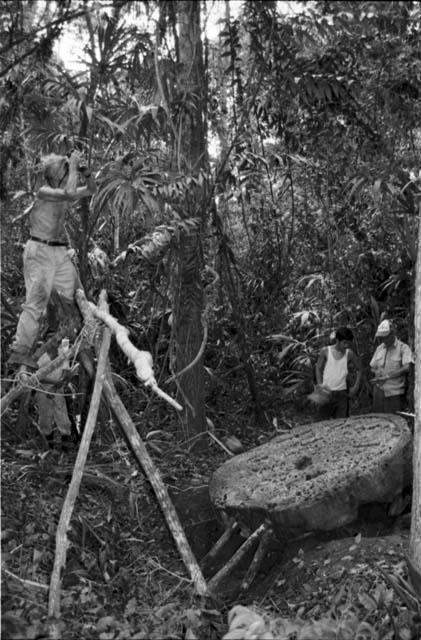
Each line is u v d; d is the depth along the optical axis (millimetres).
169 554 5637
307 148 8531
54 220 5473
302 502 5359
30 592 4453
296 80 7531
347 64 7445
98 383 4801
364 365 9211
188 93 6977
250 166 8039
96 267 7363
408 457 5609
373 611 4434
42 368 5258
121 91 7180
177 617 4367
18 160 7074
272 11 6238
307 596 4879
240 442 7840
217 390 9258
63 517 4496
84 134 6684
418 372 4824
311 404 9328
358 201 8773
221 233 7992
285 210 10523
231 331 9516
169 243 7152
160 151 7688
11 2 5684
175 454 7352
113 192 6523
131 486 6215
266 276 9805
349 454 5793
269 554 5543
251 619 3965
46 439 6672
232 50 7375
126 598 4762
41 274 5449
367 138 8102
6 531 4914
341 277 9594
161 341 8445
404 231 7832
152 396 7797
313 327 9875
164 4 5441
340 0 4445
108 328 4953
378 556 5047
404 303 9297
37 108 6703
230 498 5711
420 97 7672
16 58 5633
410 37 7266
